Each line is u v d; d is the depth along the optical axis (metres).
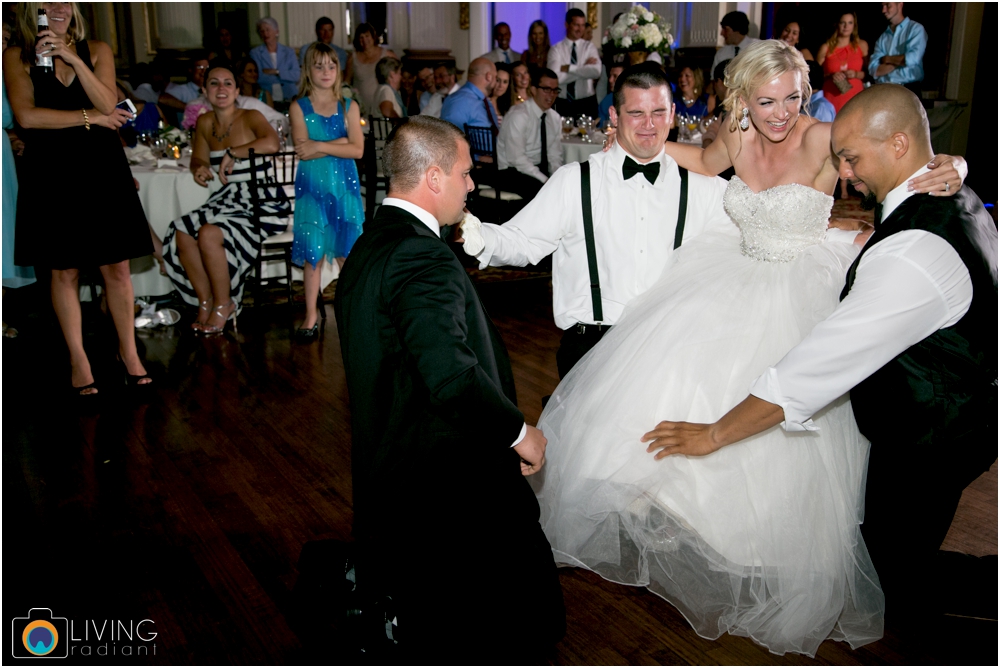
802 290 2.07
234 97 4.59
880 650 1.92
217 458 2.98
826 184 2.18
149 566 2.30
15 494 2.71
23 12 3.16
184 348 4.24
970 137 8.76
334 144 4.15
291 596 1.94
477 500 1.75
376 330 1.66
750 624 1.97
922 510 1.91
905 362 1.81
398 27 10.87
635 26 6.35
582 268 2.40
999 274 1.79
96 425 3.27
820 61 7.72
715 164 2.37
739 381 2.04
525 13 11.53
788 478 1.95
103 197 3.36
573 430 2.22
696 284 2.18
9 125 4.24
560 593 1.87
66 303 3.48
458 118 6.12
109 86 3.35
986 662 1.87
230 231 4.43
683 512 2.02
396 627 1.78
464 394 1.59
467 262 6.01
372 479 1.74
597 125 6.38
